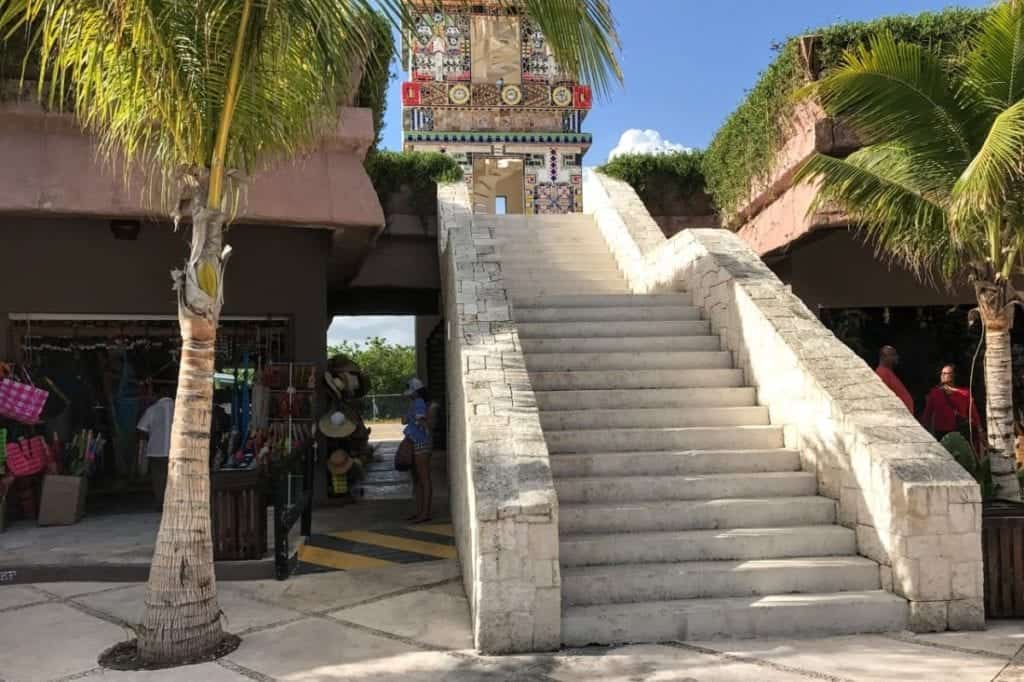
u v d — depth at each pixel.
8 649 4.77
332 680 4.23
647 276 10.90
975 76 6.35
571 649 4.68
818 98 8.26
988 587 5.22
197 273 4.79
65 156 8.02
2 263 8.56
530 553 4.66
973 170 5.45
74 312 8.82
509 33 19.12
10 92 7.76
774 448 6.66
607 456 6.26
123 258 8.99
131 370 10.32
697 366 7.82
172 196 6.55
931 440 5.40
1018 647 4.62
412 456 8.67
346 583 6.23
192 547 4.70
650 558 5.40
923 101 6.45
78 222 8.84
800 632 4.91
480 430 5.42
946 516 4.98
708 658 4.50
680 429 6.64
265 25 4.57
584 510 5.64
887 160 6.91
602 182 13.98
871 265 11.81
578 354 7.74
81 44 4.64
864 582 5.25
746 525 5.75
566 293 11.52
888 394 5.89
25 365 8.89
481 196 19.22
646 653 4.60
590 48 4.73
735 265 8.20
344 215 8.81
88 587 6.22
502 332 6.95
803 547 5.52
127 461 10.30
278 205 8.57
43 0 4.38
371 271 13.38
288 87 5.21
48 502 8.21
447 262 9.58
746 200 11.66
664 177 14.27
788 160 9.76
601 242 13.48
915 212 6.73
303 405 9.38
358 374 10.84
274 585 6.18
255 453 8.80
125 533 7.79
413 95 18.81
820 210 9.15
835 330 12.21
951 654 4.51
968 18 8.95
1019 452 9.87
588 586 5.03
